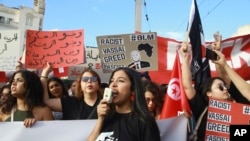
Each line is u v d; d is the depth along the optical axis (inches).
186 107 128.7
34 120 132.5
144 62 210.4
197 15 165.9
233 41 221.1
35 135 132.8
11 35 231.9
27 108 137.7
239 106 130.0
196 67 161.9
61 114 164.7
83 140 133.0
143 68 210.1
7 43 231.8
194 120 132.2
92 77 152.2
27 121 131.7
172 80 135.9
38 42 206.4
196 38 164.1
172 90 135.0
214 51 157.9
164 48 233.9
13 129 132.9
